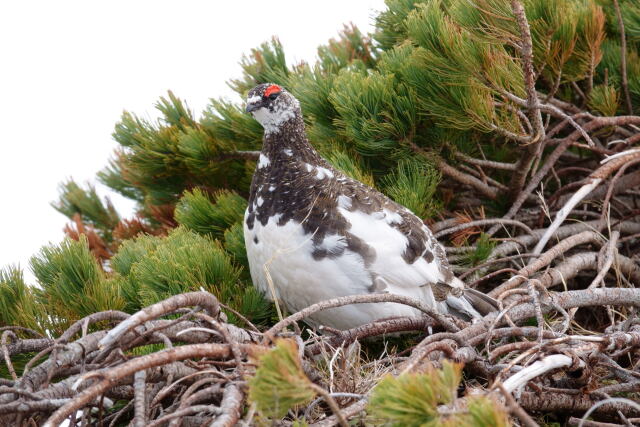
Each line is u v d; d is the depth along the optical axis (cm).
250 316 880
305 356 718
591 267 985
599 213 1102
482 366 696
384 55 1074
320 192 846
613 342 679
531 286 761
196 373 604
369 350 912
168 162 1150
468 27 905
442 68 947
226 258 919
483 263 968
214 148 1118
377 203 865
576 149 1216
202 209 1039
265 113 895
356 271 825
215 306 675
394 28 1208
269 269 856
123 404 734
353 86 1001
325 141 1071
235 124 1123
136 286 899
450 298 900
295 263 833
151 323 661
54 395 598
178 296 628
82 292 859
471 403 466
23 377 604
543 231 1046
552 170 1097
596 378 712
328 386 670
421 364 644
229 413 549
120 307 859
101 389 523
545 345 652
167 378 647
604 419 736
